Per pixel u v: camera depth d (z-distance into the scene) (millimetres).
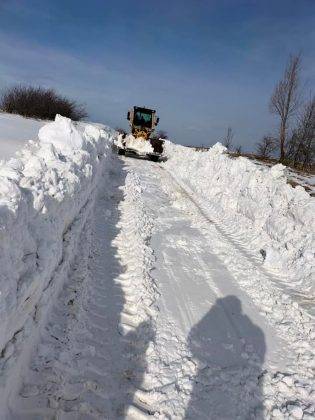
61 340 3928
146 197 11523
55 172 4695
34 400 3188
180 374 3992
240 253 7785
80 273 5352
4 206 2766
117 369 3906
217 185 12961
